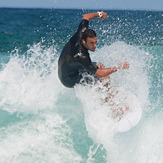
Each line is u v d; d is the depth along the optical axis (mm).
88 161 11250
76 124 13219
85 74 12328
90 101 13039
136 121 11859
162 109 14414
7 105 14414
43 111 13977
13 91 15617
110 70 11492
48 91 15500
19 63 18000
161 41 29391
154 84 17609
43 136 12078
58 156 11148
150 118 13305
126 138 12141
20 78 16516
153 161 11445
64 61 11688
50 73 16812
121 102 12602
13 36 56375
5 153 10766
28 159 10703
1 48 41969
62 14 88062
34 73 16828
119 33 31922
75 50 11164
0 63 22859
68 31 46719
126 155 11719
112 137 12016
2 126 12469
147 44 27594
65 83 12805
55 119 13391
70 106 14367
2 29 71312
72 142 12055
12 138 11641
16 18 114875
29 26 77500
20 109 14094
